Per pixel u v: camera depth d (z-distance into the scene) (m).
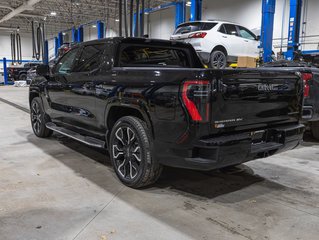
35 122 5.90
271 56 10.42
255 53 10.83
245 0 19.36
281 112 3.35
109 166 4.20
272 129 3.28
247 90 2.92
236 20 20.03
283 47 15.90
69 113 4.63
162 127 2.99
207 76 2.65
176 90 2.82
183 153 2.87
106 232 2.52
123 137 3.49
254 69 2.99
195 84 2.67
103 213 2.85
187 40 9.45
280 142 3.26
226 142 2.73
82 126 4.40
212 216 2.83
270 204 3.10
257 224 2.70
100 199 3.15
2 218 2.72
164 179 3.77
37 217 2.75
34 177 3.74
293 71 3.49
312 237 2.50
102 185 3.52
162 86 2.95
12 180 3.63
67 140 5.64
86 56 4.29
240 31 10.33
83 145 5.30
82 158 4.55
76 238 2.43
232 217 2.82
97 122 3.96
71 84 4.43
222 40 9.57
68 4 24.97
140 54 4.06
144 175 3.26
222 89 2.72
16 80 25.77
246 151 2.89
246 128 3.04
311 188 3.54
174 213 2.88
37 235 2.46
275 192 3.41
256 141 3.15
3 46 38.88
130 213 2.86
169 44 4.34
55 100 5.00
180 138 2.83
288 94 3.40
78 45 4.59
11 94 15.03
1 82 25.45
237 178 3.84
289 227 2.65
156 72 3.05
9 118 8.03
